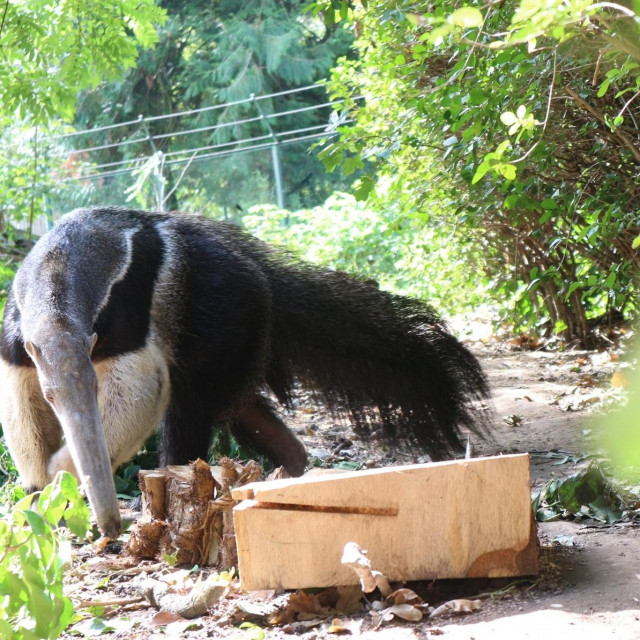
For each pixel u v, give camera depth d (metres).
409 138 4.00
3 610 2.51
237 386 3.72
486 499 2.81
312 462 4.05
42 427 3.45
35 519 2.49
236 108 16.27
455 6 3.47
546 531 3.14
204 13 17.12
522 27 2.53
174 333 3.59
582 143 4.09
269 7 17.12
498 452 3.94
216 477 3.20
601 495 3.22
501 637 2.60
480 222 5.24
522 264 5.77
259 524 2.78
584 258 5.54
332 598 2.83
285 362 3.93
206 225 3.76
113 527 3.04
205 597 2.85
